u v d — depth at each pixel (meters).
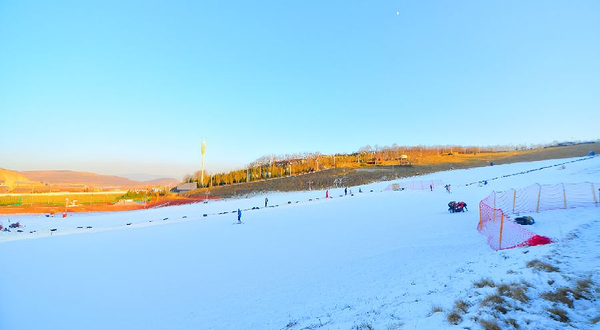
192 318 10.39
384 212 31.73
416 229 20.89
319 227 26.12
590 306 6.13
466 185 51.88
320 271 13.92
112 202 89.44
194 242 23.83
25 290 13.97
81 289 13.99
